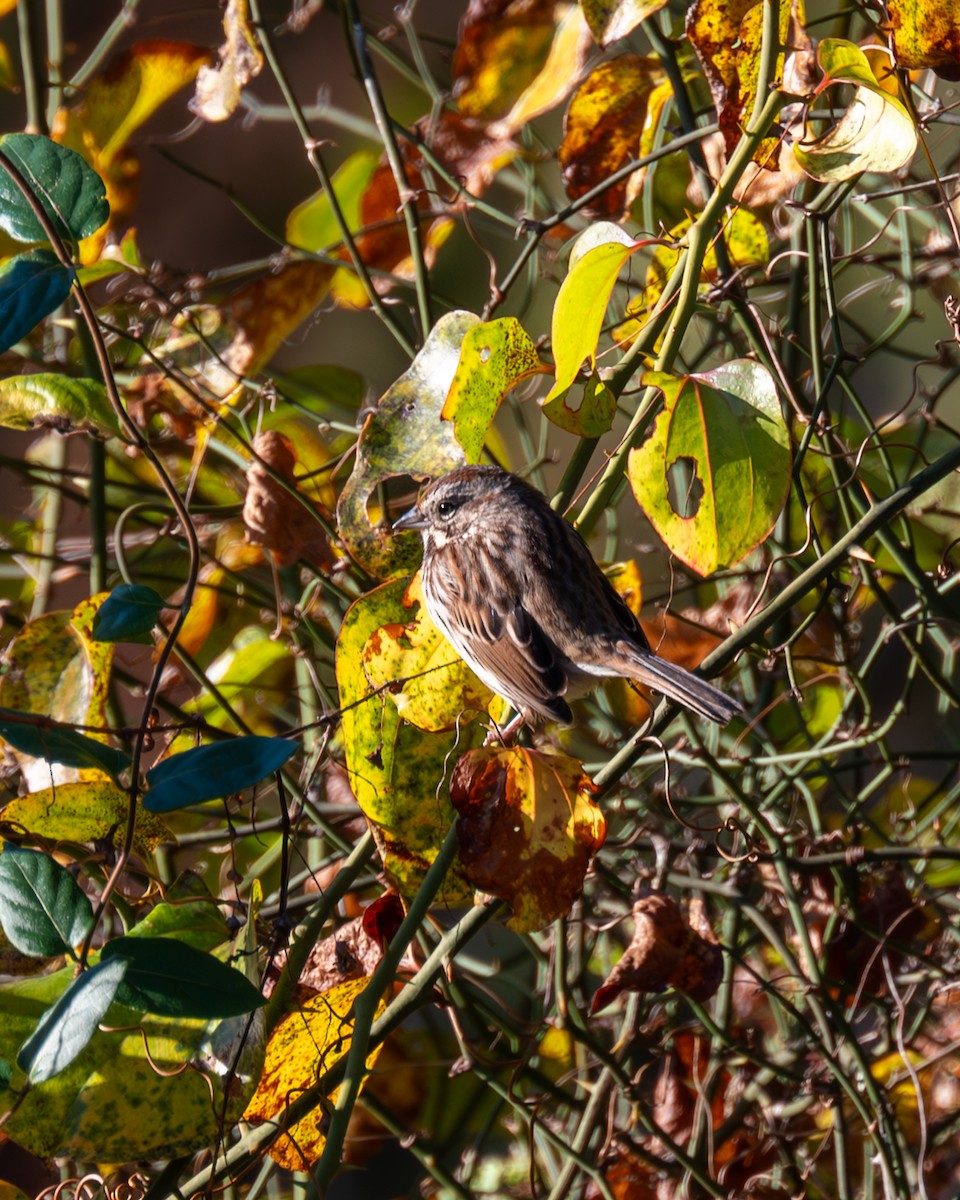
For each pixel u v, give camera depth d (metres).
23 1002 4.78
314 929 5.59
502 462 8.36
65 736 4.61
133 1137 4.80
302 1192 6.08
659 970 5.93
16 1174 8.71
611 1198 6.25
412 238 6.86
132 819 4.46
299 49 11.03
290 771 7.58
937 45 5.50
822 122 6.70
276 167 11.18
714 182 6.81
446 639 5.70
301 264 7.71
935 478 5.49
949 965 7.24
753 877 7.18
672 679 5.85
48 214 4.95
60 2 7.94
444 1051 7.64
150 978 4.05
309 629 7.19
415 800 5.66
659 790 7.40
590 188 7.13
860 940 7.25
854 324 7.81
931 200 7.59
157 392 7.73
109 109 7.48
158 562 8.23
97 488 7.06
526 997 8.34
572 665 6.54
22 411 6.11
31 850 4.42
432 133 7.82
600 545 9.19
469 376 5.43
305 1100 5.17
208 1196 4.92
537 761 5.23
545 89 7.09
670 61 6.85
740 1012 8.01
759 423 5.43
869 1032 8.08
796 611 7.75
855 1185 7.36
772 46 5.43
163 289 7.82
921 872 7.57
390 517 7.27
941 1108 7.29
